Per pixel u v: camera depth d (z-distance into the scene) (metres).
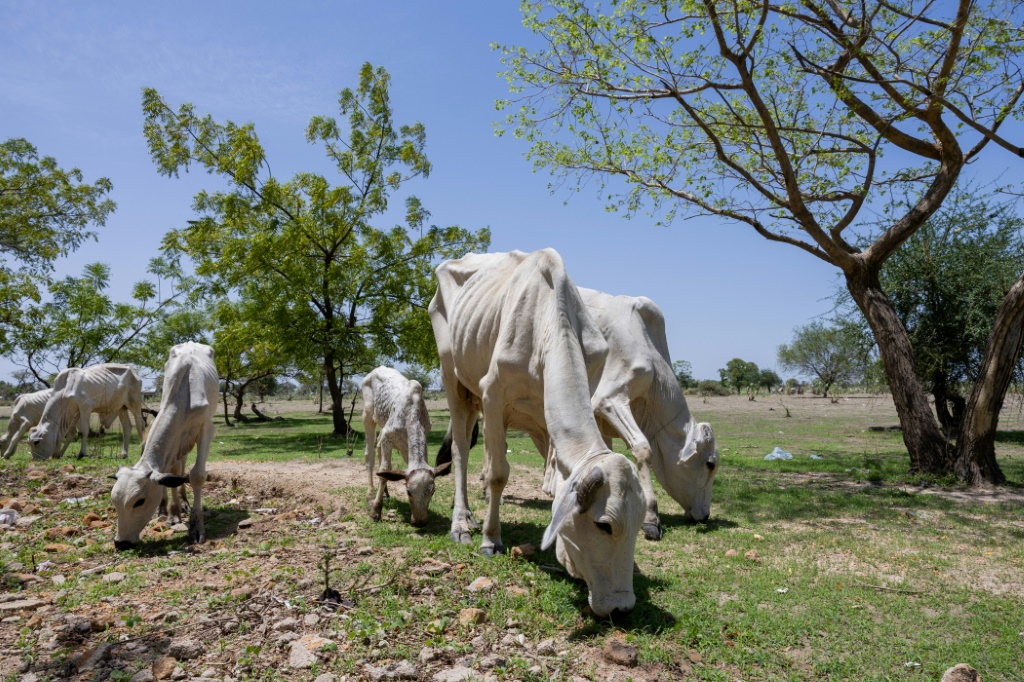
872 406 41.00
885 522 7.30
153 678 3.45
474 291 6.36
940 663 3.74
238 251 20.19
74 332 22.22
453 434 6.68
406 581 4.71
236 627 4.06
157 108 20.61
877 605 4.65
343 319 21.34
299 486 9.05
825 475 11.06
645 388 7.36
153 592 4.81
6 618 4.32
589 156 11.84
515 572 5.00
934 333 17.47
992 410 10.09
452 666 3.62
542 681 3.45
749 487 9.50
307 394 83.00
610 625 4.09
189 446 6.88
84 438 14.09
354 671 3.54
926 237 17.38
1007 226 17.30
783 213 11.52
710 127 11.94
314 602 4.41
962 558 5.89
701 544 6.29
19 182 21.33
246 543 6.22
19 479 9.77
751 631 4.11
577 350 4.80
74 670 3.56
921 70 10.01
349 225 20.81
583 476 3.92
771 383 82.19
